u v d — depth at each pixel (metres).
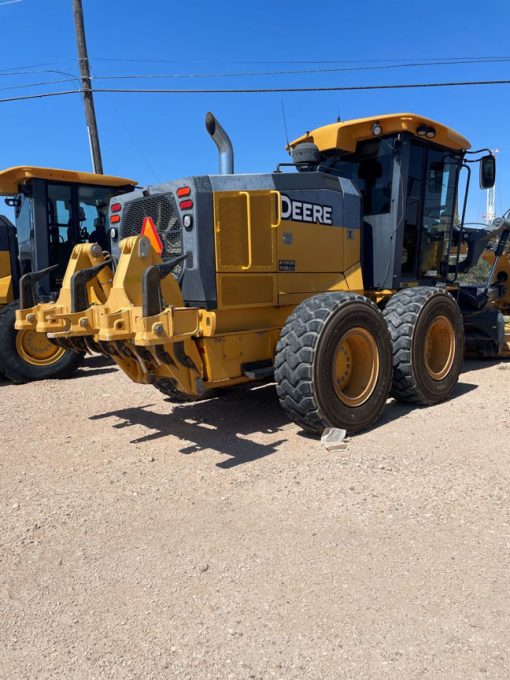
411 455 4.42
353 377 5.18
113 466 4.51
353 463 4.29
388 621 2.51
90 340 5.07
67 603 2.75
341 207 5.84
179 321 4.37
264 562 3.02
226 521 3.49
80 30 14.71
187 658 2.34
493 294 8.19
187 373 4.58
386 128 6.15
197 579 2.89
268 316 5.26
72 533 3.43
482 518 3.38
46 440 5.27
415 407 5.86
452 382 6.09
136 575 2.95
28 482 4.25
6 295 8.76
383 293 6.43
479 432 4.93
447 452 4.46
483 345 8.30
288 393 4.74
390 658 2.29
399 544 3.13
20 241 9.80
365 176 6.59
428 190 6.88
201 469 4.36
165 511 3.67
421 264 6.93
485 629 2.44
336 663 2.28
